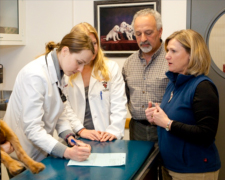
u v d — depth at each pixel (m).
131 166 1.52
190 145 1.68
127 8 3.09
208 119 1.60
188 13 2.95
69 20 3.23
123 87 2.21
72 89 2.14
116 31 3.15
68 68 1.69
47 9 3.27
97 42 2.11
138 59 2.33
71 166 1.52
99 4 3.14
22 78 1.69
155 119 1.76
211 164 1.68
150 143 1.92
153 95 2.20
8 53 3.44
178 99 1.73
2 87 3.52
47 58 1.74
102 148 1.81
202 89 1.63
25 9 3.32
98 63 2.13
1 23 3.03
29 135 1.65
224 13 2.87
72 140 1.79
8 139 1.43
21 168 1.28
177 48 1.73
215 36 2.92
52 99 1.76
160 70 2.20
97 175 1.40
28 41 3.37
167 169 1.82
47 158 1.64
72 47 1.63
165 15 3.00
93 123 2.15
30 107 1.63
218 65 2.95
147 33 2.15
